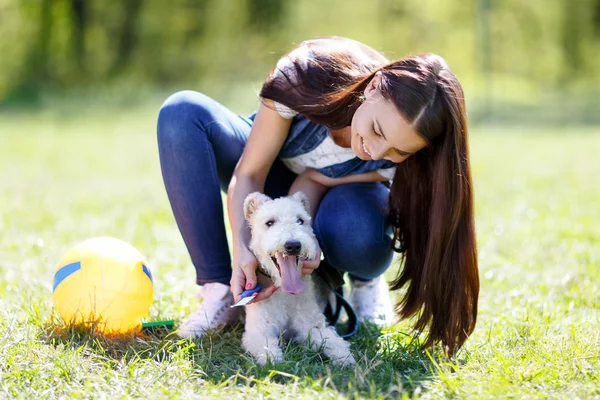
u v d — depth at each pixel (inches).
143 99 785.6
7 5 860.6
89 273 120.6
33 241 191.2
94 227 215.9
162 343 118.0
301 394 98.1
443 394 98.6
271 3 960.9
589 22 1016.2
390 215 123.5
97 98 791.1
